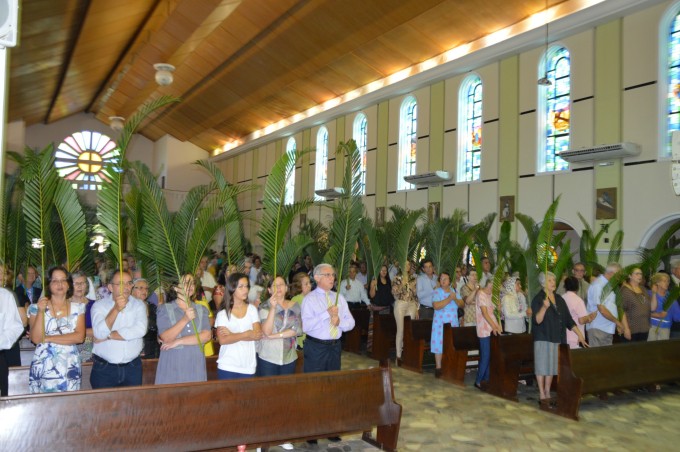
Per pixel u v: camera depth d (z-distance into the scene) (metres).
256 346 4.78
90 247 6.20
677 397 7.04
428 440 5.10
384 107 18.14
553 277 6.38
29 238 5.73
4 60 2.36
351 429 4.37
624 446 5.05
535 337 6.40
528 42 13.06
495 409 6.20
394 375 7.95
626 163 11.38
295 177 23.03
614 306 7.25
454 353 7.47
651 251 9.27
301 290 5.71
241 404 3.92
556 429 5.52
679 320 8.01
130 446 3.51
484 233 9.50
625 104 11.46
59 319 3.84
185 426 3.70
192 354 4.06
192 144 30.22
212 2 14.59
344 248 5.75
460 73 15.30
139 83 22.70
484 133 14.55
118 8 15.60
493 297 7.07
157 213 4.49
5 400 3.21
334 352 4.86
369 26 14.56
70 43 17.48
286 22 15.34
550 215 6.57
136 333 4.00
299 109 21.94
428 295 9.42
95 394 3.45
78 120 29.14
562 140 12.84
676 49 10.82
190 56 19.12
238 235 6.08
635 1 11.01
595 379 6.23
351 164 5.83
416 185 16.61
